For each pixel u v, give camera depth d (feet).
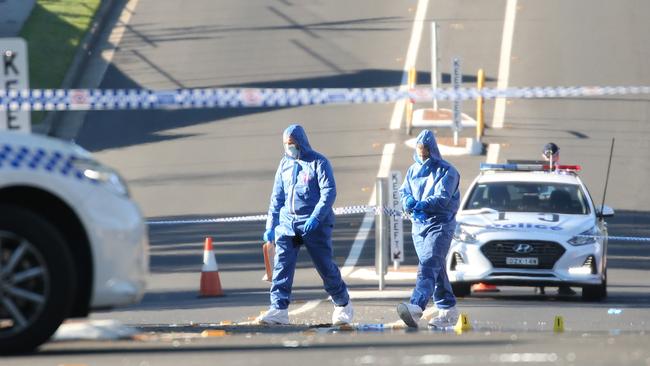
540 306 200.44
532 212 221.46
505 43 469.57
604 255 214.69
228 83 437.17
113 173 107.76
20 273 102.06
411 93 175.94
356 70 447.83
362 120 406.62
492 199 224.33
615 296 219.82
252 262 261.65
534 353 101.55
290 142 165.27
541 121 404.36
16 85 149.48
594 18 492.54
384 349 106.32
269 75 444.96
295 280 239.09
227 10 510.99
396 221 238.48
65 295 102.37
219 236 294.05
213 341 115.96
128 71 449.89
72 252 105.91
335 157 373.61
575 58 454.81
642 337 116.88
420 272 164.14
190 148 385.50
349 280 237.25
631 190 343.67
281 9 510.58
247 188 344.69
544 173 233.14
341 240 285.64
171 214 322.34
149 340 117.70
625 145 383.24
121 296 105.91
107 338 118.01
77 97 155.22
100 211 105.09
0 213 101.65
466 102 424.05
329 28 489.26
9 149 103.50
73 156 105.50
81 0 509.35
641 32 478.18
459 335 123.34
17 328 102.17
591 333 128.98
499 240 212.23
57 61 447.42
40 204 105.70
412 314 161.27
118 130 403.54
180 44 475.31
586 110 412.16
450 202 165.37
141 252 107.86
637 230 305.94
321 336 123.24
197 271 250.57
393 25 490.08
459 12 502.38
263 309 194.18
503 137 390.63
